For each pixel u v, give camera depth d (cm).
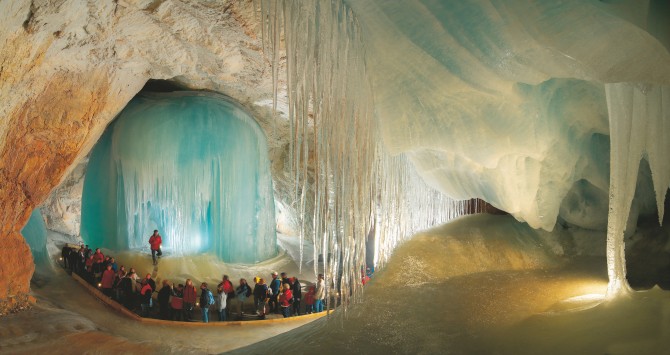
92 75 901
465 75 532
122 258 1269
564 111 670
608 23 431
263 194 1470
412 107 568
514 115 604
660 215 543
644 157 762
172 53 873
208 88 1402
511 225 940
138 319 997
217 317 1088
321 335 623
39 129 892
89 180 1428
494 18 475
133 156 1291
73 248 1281
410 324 618
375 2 513
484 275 780
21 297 927
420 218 972
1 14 623
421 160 784
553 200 744
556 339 526
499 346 538
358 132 586
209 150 1330
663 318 498
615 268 595
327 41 547
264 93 1262
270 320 1048
